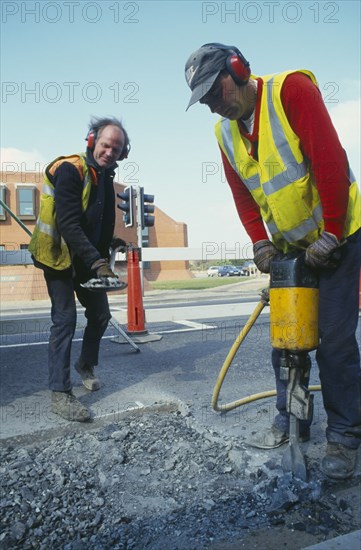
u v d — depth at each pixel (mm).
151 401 2957
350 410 1941
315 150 1751
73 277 2879
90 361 3238
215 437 2312
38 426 2506
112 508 1758
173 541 1543
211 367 3936
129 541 1548
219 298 12633
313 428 2455
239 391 3201
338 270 1908
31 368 3986
